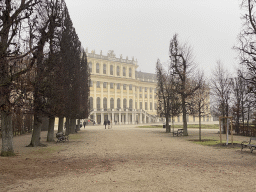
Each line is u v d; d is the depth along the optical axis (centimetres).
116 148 1538
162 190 621
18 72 1045
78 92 2514
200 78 2544
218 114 3281
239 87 2998
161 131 3566
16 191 616
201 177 760
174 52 2711
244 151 1389
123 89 8094
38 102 1382
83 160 1087
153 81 9194
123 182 700
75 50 2573
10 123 1245
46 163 1012
